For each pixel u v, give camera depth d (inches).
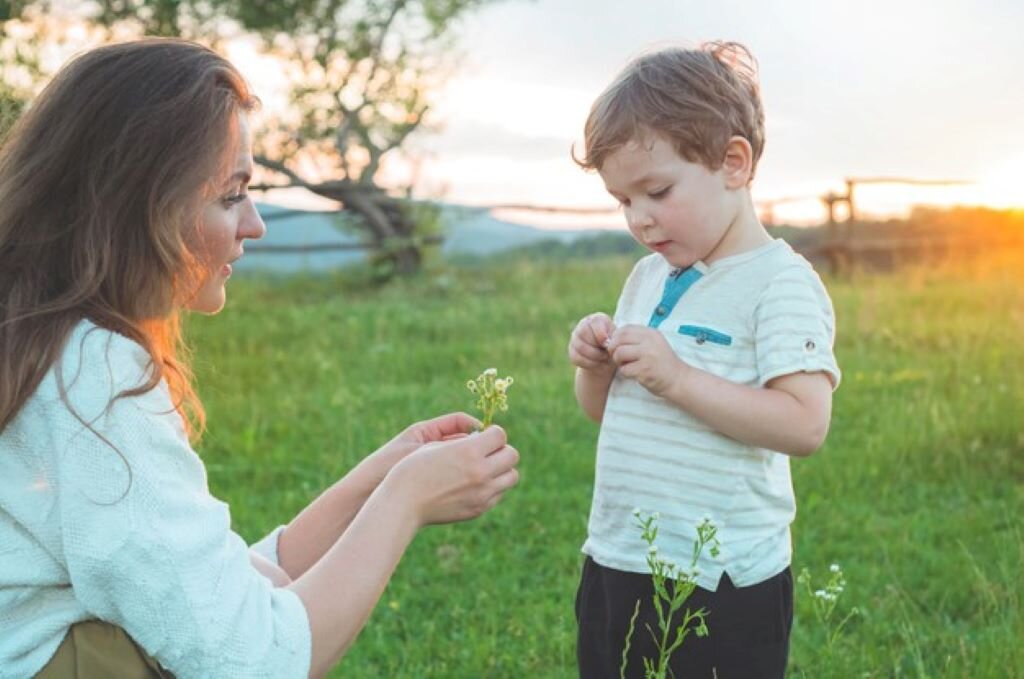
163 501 83.6
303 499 214.7
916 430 240.1
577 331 114.0
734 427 102.9
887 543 188.5
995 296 417.4
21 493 84.4
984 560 179.3
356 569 91.1
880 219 635.5
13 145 90.6
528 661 151.8
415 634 162.7
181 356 102.0
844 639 151.2
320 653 88.6
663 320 110.9
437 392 292.4
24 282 87.7
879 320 370.0
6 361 84.0
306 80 611.8
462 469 96.3
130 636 85.3
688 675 106.0
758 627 105.8
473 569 182.9
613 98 106.7
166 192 87.4
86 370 84.2
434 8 605.6
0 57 435.5
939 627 156.9
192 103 88.7
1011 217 606.5
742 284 107.6
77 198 88.4
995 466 222.4
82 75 89.4
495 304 450.0
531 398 283.3
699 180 105.0
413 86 616.7
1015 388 265.4
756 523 106.1
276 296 549.0
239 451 245.1
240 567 86.7
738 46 113.8
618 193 108.0
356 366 337.7
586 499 212.4
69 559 82.3
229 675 83.3
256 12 584.1
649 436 107.9
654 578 97.4
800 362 103.6
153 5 542.6
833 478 221.1
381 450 111.7
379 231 614.9
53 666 84.9
